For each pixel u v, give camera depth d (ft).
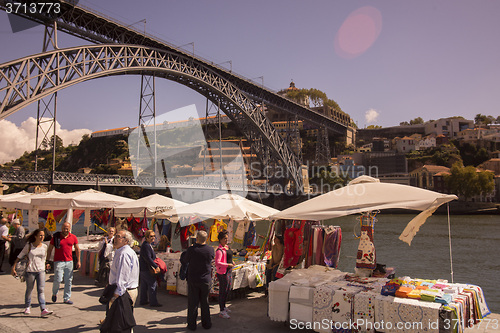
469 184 370.73
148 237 27.22
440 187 392.27
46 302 27.99
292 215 23.67
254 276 30.89
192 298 21.88
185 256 22.40
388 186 23.95
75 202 40.81
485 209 326.65
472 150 522.47
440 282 23.04
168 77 211.41
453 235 174.81
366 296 19.67
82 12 155.33
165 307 27.12
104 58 161.17
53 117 146.20
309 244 29.12
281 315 22.07
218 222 40.32
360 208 22.20
